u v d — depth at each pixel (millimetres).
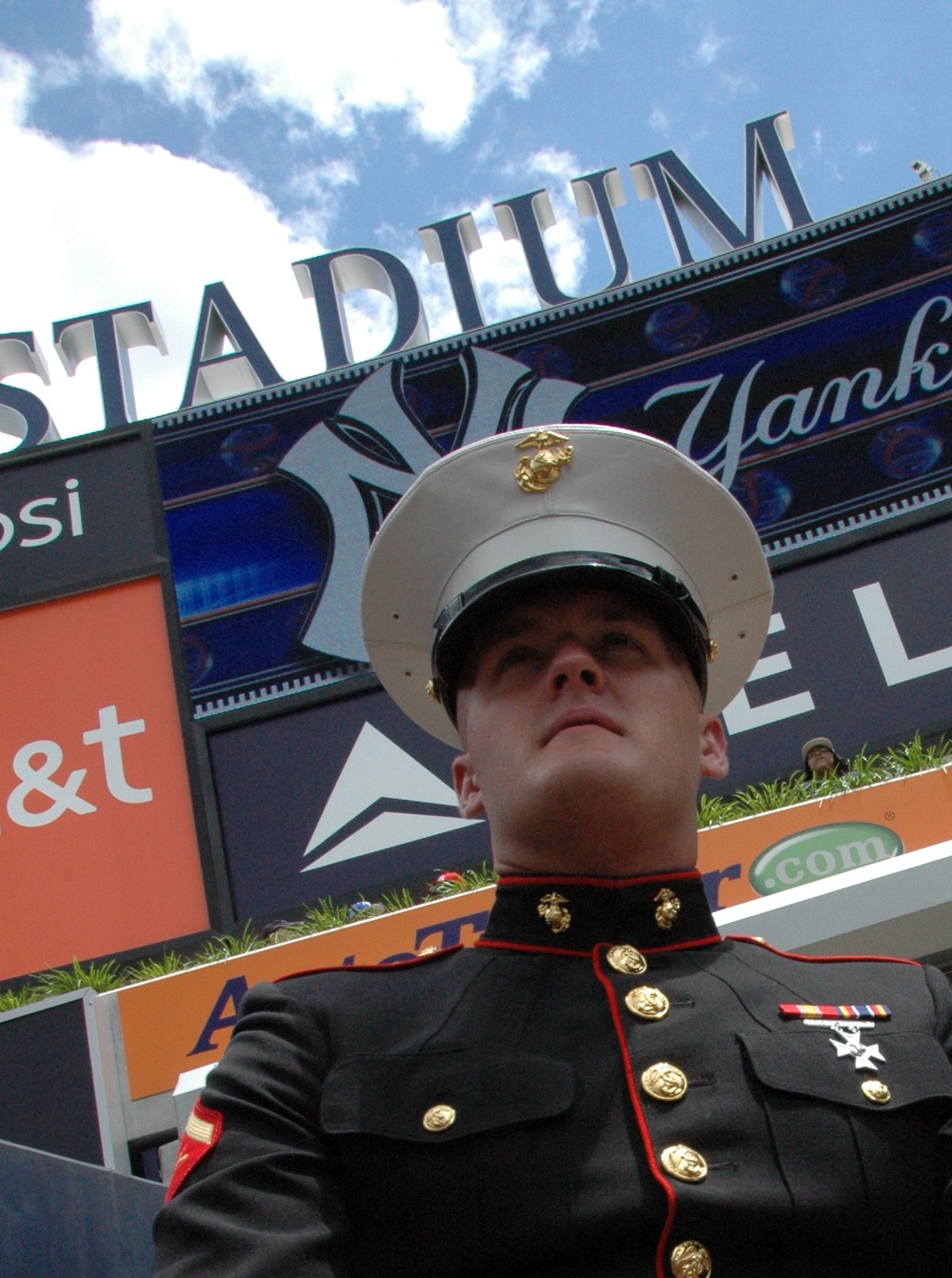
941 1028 2002
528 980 1950
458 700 2270
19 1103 7926
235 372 15641
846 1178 1688
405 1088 1802
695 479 2422
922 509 12453
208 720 12547
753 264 14023
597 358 13852
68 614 13477
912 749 9492
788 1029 1881
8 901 12031
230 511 13672
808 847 8406
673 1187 1622
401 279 15391
